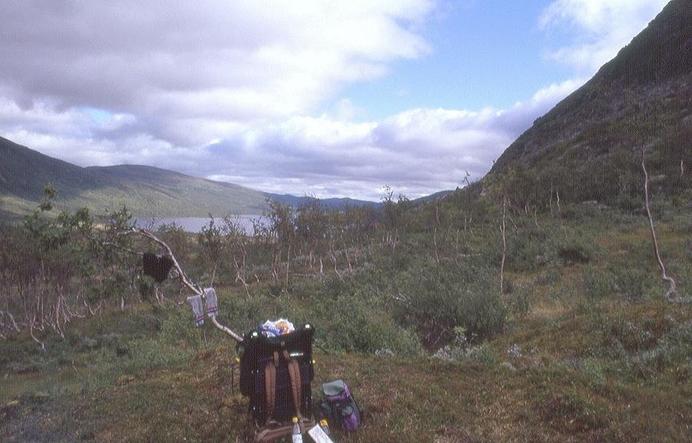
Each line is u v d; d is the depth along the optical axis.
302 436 4.98
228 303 20.09
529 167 56.44
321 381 7.08
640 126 47.81
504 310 13.96
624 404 6.04
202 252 38.22
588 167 43.94
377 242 39.03
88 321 29.27
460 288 16.05
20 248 29.69
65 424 6.18
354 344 10.13
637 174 39.22
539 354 9.84
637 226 29.44
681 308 10.41
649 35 66.62
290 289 28.00
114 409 6.52
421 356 8.97
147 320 25.55
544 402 6.04
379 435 5.39
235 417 5.91
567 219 34.69
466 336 13.37
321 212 41.50
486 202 42.28
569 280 19.92
